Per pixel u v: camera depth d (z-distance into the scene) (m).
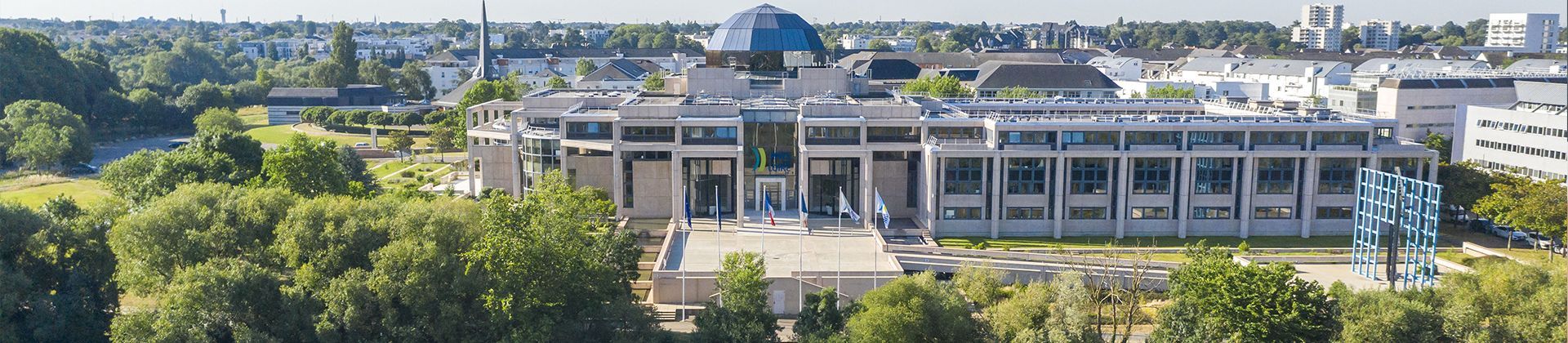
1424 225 147.12
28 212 123.25
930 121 167.12
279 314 106.25
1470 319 97.12
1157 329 105.94
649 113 170.00
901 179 175.00
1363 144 164.00
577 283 108.00
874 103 178.88
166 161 162.00
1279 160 164.00
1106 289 130.12
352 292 103.06
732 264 112.00
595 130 175.75
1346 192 165.00
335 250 109.44
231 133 182.75
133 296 134.25
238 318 105.12
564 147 175.25
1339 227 166.38
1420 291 111.12
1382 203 134.88
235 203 120.31
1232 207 165.62
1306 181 164.00
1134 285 109.81
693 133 167.75
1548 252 155.25
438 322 104.75
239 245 116.88
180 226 116.38
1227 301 100.19
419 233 110.44
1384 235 165.88
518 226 107.12
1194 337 99.88
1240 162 164.12
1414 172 164.50
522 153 184.62
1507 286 103.88
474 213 121.00
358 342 104.44
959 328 98.62
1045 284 112.62
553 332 106.88
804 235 161.75
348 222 111.81
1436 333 96.94
